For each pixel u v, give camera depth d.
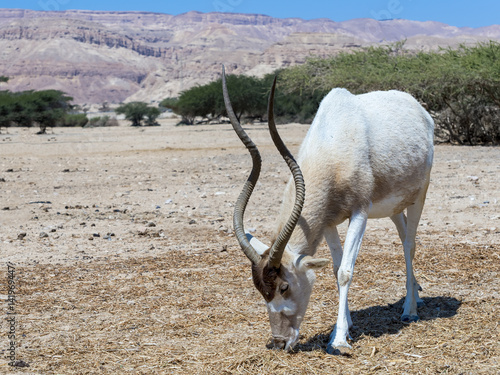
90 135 45.09
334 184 4.96
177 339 5.18
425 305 5.95
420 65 28.56
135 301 6.32
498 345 4.72
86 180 17.06
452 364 4.39
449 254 7.92
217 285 6.86
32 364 4.66
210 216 11.41
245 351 4.78
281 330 4.51
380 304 6.04
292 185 4.88
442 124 28.86
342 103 5.20
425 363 4.43
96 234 9.80
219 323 5.58
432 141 6.00
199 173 18.25
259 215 11.41
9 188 15.55
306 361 4.53
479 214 10.67
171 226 10.55
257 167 4.63
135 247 8.98
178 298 6.39
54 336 5.29
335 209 5.04
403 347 4.79
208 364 4.57
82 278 7.25
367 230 9.91
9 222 11.06
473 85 25.53
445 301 6.04
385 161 5.21
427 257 7.81
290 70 35.94
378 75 28.62
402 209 5.68
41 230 10.28
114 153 26.44
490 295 6.14
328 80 31.73
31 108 64.31
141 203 13.08
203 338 5.19
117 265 7.87
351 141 5.00
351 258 4.89
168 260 8.10
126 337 5.26
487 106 26.95
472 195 12.59
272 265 4.39
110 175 18.20
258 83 70.31
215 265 7.79
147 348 4.98
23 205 12.90
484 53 26.53
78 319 5.77
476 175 15.75
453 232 9.34
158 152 26.41
